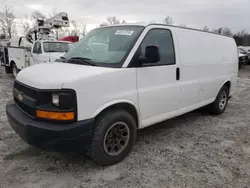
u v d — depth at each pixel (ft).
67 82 8.25
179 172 9.72
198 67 14.16
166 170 9.85
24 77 9.78
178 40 12.67
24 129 8.66
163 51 11.71
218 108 17.62
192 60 13.58
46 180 8.96
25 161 10.28
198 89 14.43
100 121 9.36
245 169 10.06
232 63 18.38
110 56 10.44
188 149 11.89
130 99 10.14
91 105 8.82
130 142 10.65
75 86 8.35
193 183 8.99
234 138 13.51
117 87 9.62
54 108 8.40
